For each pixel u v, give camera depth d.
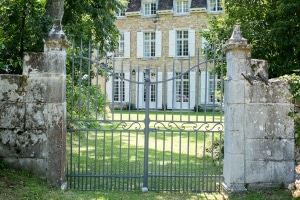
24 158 5.53
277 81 5.51
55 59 5.50
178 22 25.77
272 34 8.37
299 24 8.35
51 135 5.50
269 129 5.48
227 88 5.55
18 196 4.86
